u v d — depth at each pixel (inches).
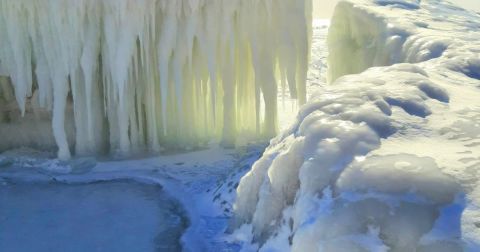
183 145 362.0
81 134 351.3
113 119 352.5
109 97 346.6
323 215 147.9
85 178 316.8
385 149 163.2
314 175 162.1
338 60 429.1
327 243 142.3
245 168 272.8
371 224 141.3
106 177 317.4
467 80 246.5
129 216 262.1
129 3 322.7
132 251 223.1
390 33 349.4
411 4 442.0
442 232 133.3
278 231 181.6
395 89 207.2
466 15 430.6
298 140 182.1
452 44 305.9
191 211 260.8
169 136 367.2
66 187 306.8
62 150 342.3
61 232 245.3
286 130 211.3
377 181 149.8
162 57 337.1
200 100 366.6
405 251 135.0
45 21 327.9
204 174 313.1
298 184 177.6
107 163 339.0
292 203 179.9
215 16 336.2
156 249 223.1
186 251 214.1
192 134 364.8
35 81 377.1
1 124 374.3
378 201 144.6
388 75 230.1
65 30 326.3
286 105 497.0
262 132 369.7
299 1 346.9
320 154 166.9
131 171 324.8
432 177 146.6
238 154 344.2
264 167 203.5
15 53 336.2
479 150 158.4
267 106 358.3
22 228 250.7
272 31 346.6
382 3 442.0
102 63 341.4
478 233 129.6
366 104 190.5
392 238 137.6
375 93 199.6
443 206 139.7
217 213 249.9
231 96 349.1
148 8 329.1
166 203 278.2
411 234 136.3
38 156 353.1
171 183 301.6
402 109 189.2
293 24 347.3
